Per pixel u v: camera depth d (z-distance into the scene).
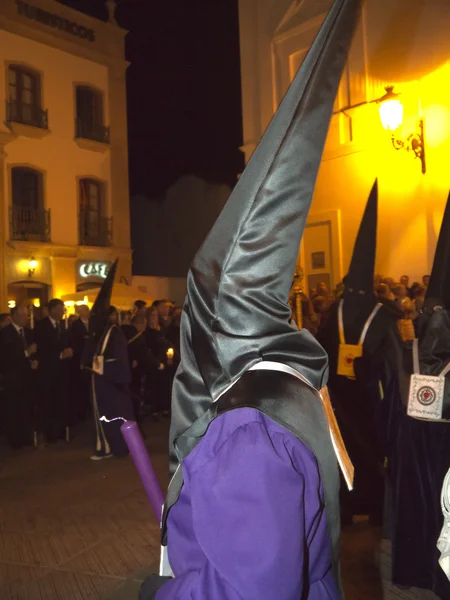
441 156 8.83
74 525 4.77
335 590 1.19
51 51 19.44
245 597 0.94
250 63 11.53
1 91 18.22
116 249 21.03
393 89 9.09
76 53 20.11
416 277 9.19
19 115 18.64
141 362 9.33
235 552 0.96
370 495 4.45
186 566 1.09
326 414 1.17
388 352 3.98
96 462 6.88
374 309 4.27
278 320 1.13
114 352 7.00
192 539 1.09
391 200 9.49
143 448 1.34
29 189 19.16
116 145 21.23
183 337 1.22
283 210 1.12
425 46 8.95
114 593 3.57
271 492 0.98
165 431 8.59
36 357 8.09
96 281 20.55
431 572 3.38
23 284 18.95
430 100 8.95
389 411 3.88
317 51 1.14
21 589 3.66
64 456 7.30
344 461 1.24
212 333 1.12
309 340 1.17
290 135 1.11
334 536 1.14
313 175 1.13
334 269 10.24
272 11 11.09
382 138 9.55
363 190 9.85
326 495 1.10
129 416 7.13
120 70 21.39
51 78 19.47
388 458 4.09
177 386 1.19
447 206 3.61
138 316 9.52
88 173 20.48
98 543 4.38
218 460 1.04
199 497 1.03
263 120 11.25
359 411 4.32
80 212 20.28
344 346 4.29
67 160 19.89
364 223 4.37
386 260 9.58
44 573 3.89
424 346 3.54
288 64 10.85
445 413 3.37
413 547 3.44
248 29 11.58
